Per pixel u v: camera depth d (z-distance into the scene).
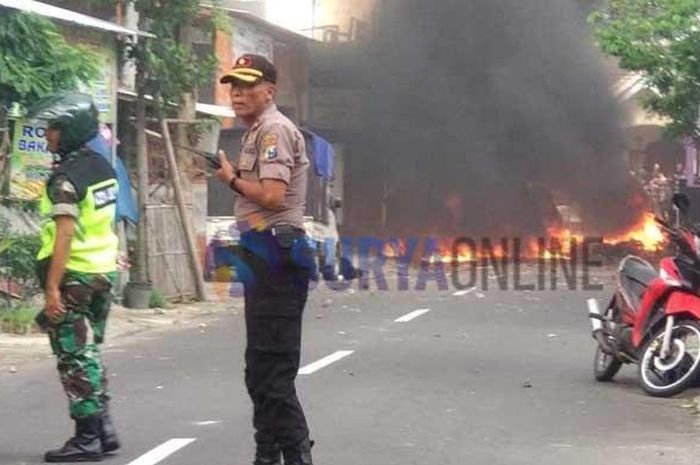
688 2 29.22
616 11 31.09
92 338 9.23
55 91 17.84
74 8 21.97
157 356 15.43
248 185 7.99
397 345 16.66
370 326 19.09
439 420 11.16
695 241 12.44
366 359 15.14
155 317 20.42
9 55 17.44
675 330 12.63
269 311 8.04
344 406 11.76
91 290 9.10
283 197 7.98
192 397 12.16
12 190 19.09
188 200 23.80
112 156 21.25
